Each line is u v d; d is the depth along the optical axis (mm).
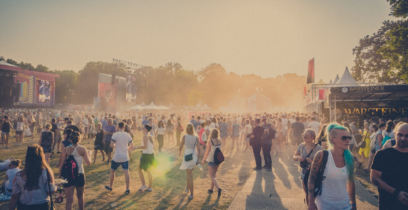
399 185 2986
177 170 9539
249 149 15102
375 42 31062
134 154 12805
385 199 3102
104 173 9000
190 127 6543
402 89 14281
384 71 30688
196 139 6578
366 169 8891
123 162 6707
